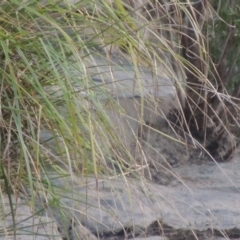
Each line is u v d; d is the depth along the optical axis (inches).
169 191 322.0
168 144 358.6
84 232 223.6
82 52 190.9
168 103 354.9
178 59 200.2
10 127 172.7
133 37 195.6
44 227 217.8
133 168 224.4
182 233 291.7
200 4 321.1
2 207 177.8
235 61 353.4
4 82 177.2
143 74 232.7
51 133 189.6
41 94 170.2
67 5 194.7
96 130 186.7
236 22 340.5
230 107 354.3
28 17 184.9
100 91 192.1
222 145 365.7
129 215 282.7
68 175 195.0
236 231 296.8
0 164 174.6
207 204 311.0
